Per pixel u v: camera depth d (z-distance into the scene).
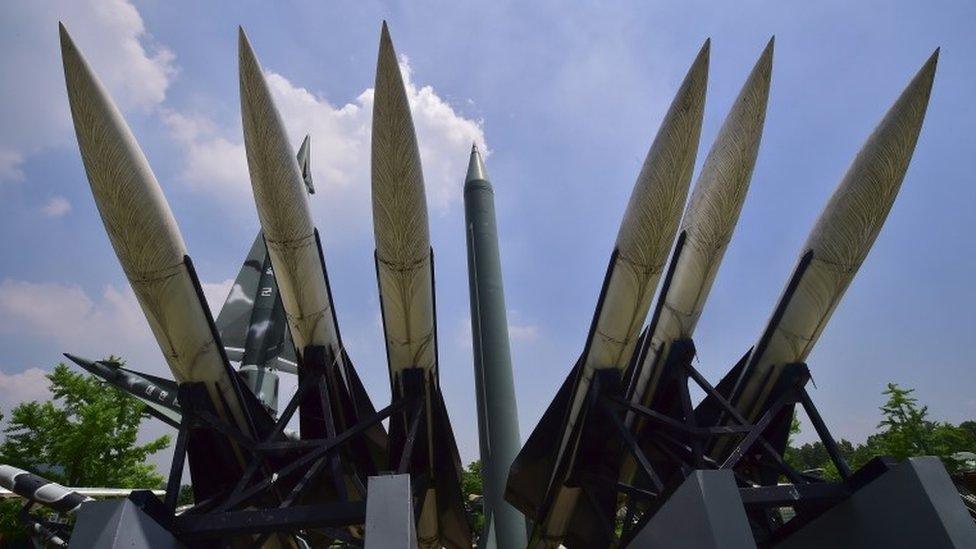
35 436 15.26
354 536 9.34
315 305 7.41
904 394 26.62
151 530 5.52
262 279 16.95
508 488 9.73
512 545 11.93
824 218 6.89
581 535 9.66
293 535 8.78
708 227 6.92
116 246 6.23
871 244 6.75
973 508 12.80
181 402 7.05
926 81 6.10
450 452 8.92
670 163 6.41
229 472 7.93
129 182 5.96
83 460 15.03
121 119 5.97
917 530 5.69
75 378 15.84
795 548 7.03
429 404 8.07
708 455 8.38
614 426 7.81
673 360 7.56
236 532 6.11
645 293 7.09
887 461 6.25
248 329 16.50
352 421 8.52
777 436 7.89
